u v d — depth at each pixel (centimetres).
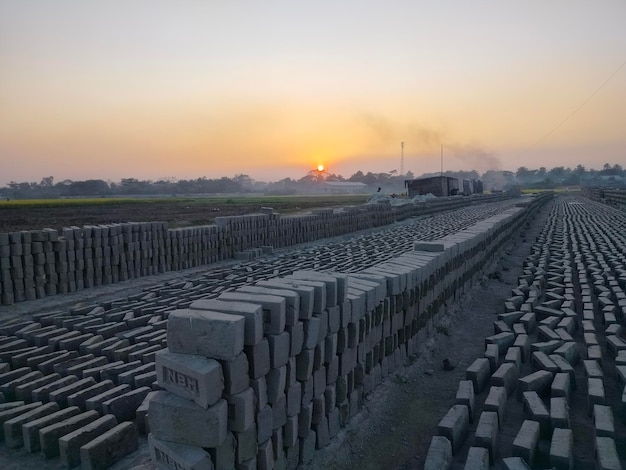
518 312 915
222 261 1623
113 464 452
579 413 571
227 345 371
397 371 711
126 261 1280
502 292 1299
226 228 1652
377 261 1273
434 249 989
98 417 506
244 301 430
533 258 1606
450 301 1038
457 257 1104
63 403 546
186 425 367
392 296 694
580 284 1152
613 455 430
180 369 371
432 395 685
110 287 1188
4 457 469
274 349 418
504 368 637
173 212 3622
